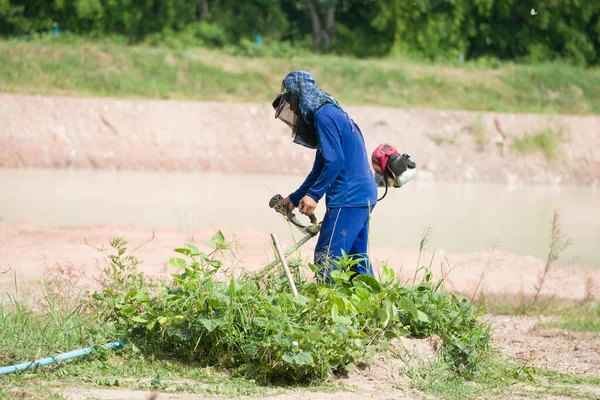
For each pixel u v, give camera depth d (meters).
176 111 56.97
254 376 11.57
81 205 35.25
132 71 62.78
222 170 54.91
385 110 61.19
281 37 91.12
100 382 10.96
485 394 11.74
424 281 14.00
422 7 86.75
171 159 54.50
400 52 84.06
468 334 13.00
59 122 54.00
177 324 12.06
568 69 77.31
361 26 92.81
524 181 60.03
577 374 13.36
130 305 12.66
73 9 78.19
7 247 22.41
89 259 21.14
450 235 31.98
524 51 91.94
